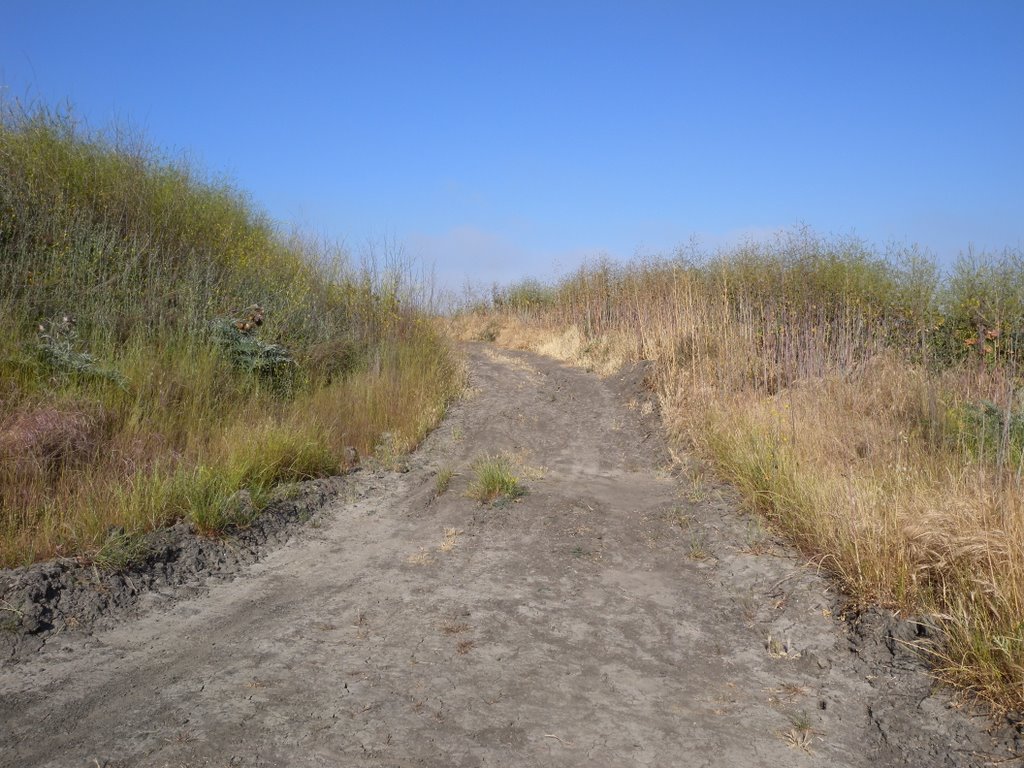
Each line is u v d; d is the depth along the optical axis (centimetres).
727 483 790
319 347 1109
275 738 346
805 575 547
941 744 364
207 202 1300
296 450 785
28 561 513
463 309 2672
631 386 1291
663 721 379
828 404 817
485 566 590
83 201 1086
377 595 529
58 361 787
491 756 341
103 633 455
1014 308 922
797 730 373
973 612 433
